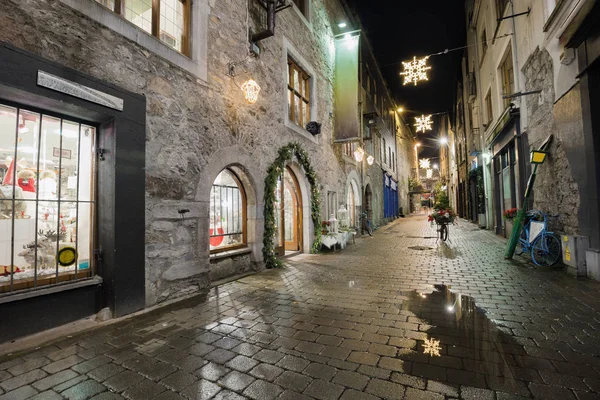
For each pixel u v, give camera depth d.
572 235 5.03
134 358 2.48
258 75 6.19
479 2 12.54
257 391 2.02
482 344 2.65
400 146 28.48
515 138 8.13
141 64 3.83
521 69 7.52
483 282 4.75
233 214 5.80
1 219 2.85
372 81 16.91
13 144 2.94
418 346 2.64
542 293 4.09
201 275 4.60
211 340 2.81
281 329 3.05
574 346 2.58
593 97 4.64
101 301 3.46
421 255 7.48
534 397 1.91
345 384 2.08
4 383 2.13
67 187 3.31
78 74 3.09
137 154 3.69
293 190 8.23
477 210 17.11
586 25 4.41
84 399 1.96
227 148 5.21
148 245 3.86
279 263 6.33
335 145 10.51
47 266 3.13
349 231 9.80
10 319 2.76
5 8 2.66
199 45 4.71
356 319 3.30
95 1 3.36
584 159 4.82
